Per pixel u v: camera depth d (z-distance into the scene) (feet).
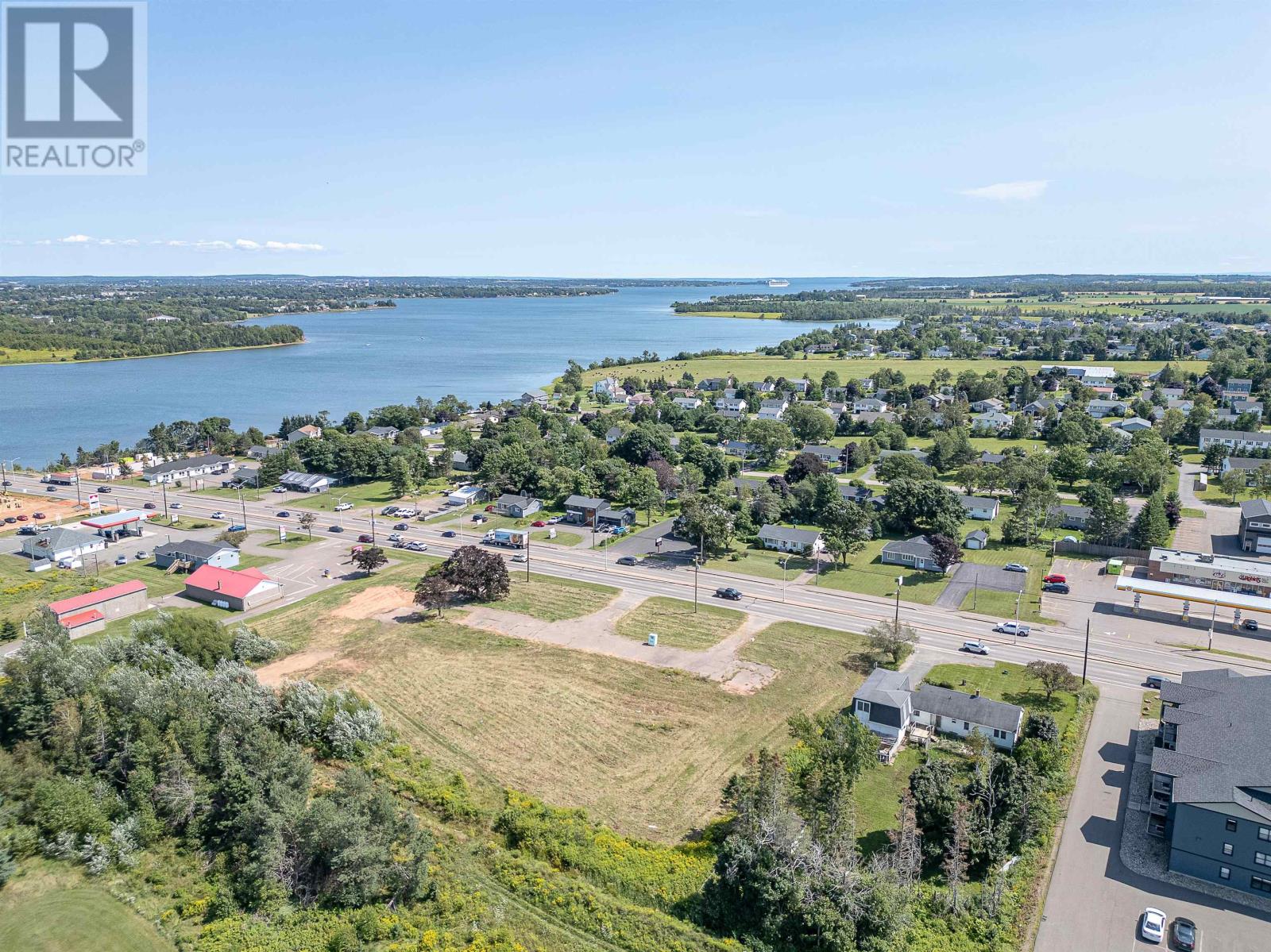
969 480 509.35
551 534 457.68
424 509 514.27
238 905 181.68
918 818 193.67
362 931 170.09
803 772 212.64
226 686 239.71
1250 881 179.83
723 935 171.32
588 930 172.86
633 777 226.17
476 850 196.85
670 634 321.93
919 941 165.17
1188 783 189.16
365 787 197.06
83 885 186.80
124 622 332.19
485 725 253.85
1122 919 172.96
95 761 216.54
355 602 357.20
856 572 393.09
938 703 250.16
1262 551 402.72
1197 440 641.81
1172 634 316.60
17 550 422.00
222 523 479.82
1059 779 215.51
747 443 655.76
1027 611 341.41
